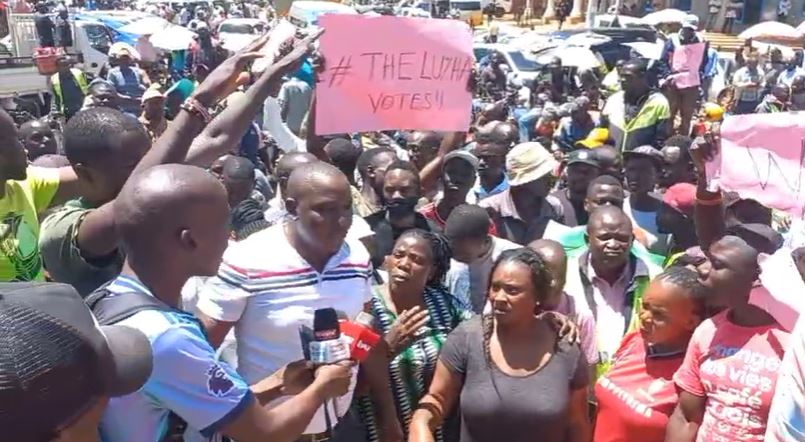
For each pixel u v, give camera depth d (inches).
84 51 738.2
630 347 133.7
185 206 75.4
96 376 48.6
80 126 99.8
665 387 126.9
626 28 789.2
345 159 212.8
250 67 116.3
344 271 115.3
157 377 72.6
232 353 121.6
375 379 121.3
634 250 157.6
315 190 110.6
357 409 124.7
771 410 94.5
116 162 99.7
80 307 49.8
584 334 143.7
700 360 117.3
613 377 133.0
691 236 189.6
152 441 74.7
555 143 381.7
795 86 538.0
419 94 163.8
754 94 611.5
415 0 1299.2
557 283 138.8
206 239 76.9
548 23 1430.9
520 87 627.5
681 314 125.6
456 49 163.9
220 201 77.9
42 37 634.8
